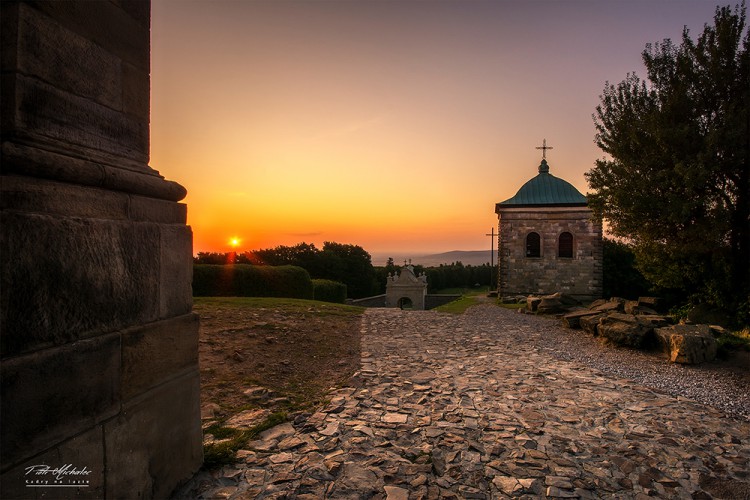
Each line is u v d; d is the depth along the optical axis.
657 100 17.23
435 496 3.56
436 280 59.97
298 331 10.41
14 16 2.23
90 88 2.72
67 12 2.55
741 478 4.05
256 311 12.34
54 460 2.27
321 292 27.80
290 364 7.85
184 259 3.51
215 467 3.86
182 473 3.47
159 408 3.16
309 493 3.53
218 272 17.61
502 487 3.75
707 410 6.04
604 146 18.97
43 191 2.26
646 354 9.84
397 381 7.18
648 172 16.73
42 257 2.22
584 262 27.89
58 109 2.47
